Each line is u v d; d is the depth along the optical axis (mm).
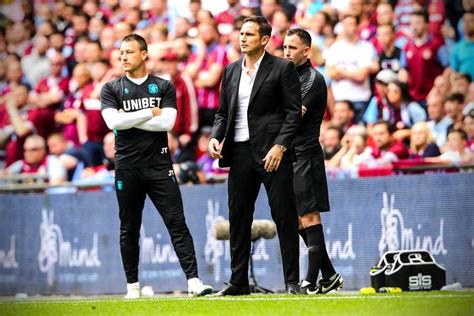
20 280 41875
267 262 36781
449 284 34531
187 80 44000
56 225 41031
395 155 39875
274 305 20938
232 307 20812
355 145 40219
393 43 42188
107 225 39875
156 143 27266
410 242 35219
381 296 23156
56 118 48156
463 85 40875
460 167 36656
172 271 38406
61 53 49375
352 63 42031
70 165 46469
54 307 22812
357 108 41781
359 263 35906
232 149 25453
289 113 24859
